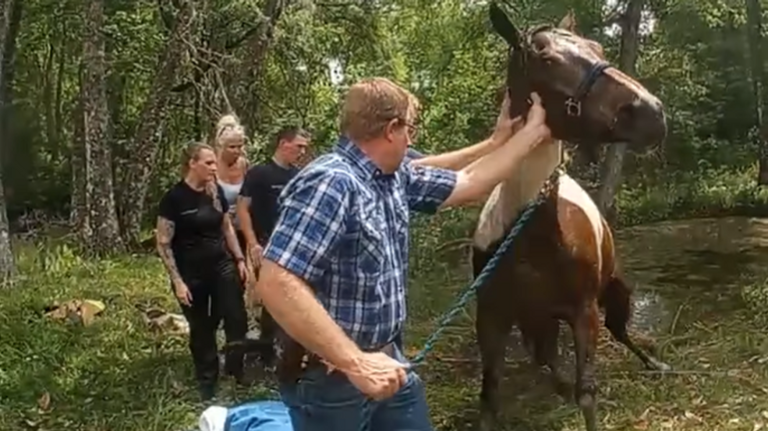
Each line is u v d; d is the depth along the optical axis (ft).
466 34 62.49
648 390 21.58
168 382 22.26
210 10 50.75
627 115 13.26
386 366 8.96
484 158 11.25
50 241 49.34
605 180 56.54
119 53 59.21
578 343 16.89
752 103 79.77
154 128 50.26
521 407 20.85
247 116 50.70
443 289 34.22
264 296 8.96
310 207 9.01
